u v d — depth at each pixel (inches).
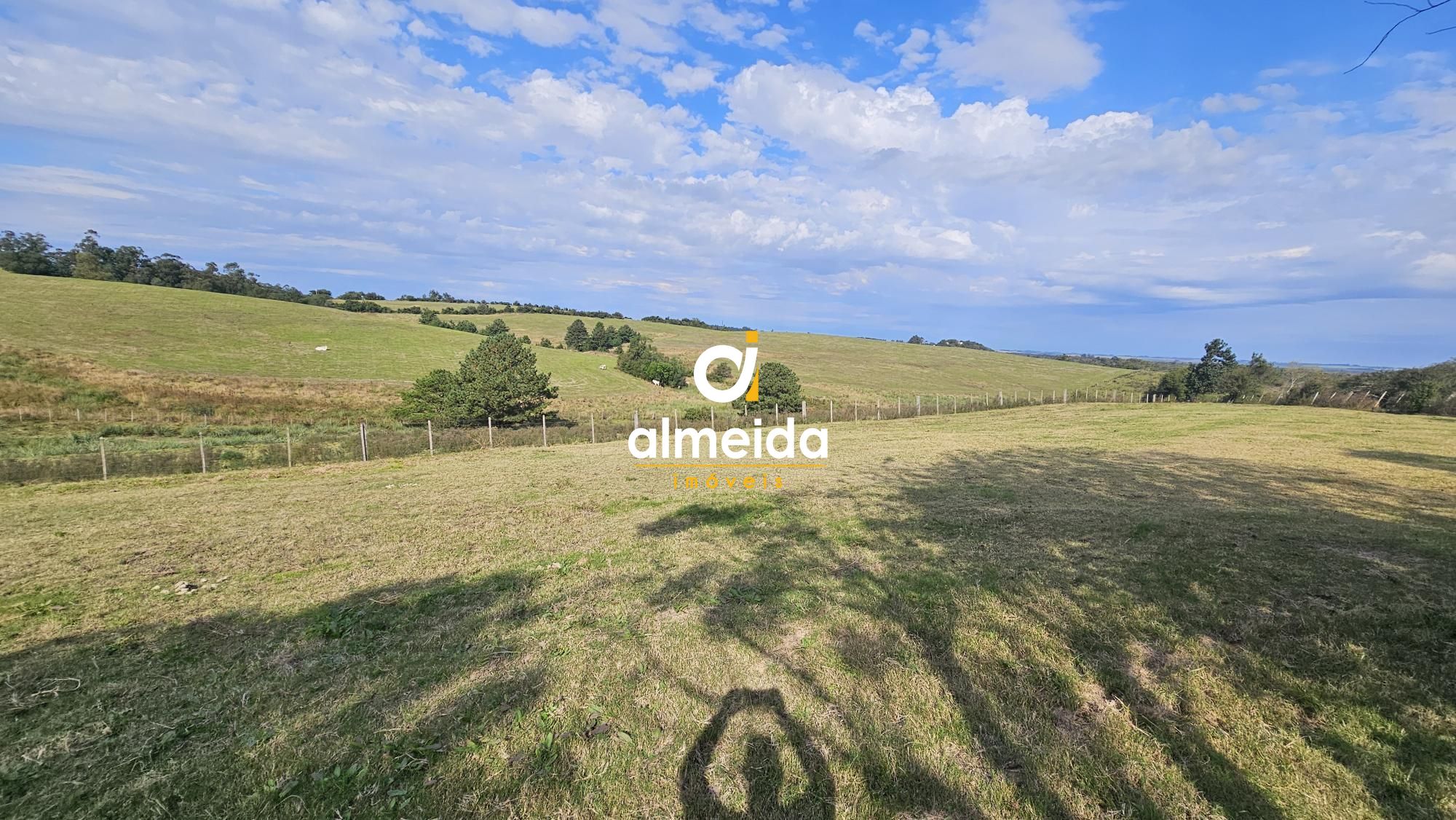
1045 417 892.6
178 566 218.7
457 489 396.5
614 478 437.4
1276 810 84.4
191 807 89.2
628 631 152.9
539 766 97.6
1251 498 293.0
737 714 112.1
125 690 124.5
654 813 86.7
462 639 149.0
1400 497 290.7
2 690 124.6
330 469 507.8
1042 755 97.7
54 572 212.8
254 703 119.0
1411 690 111.7
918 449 563.8
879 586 182.2
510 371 1025.5
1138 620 147.6
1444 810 82.7
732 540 246.5
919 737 103.5
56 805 89.6
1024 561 201.8
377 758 100.2
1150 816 83.9
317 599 181.8
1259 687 115.6
